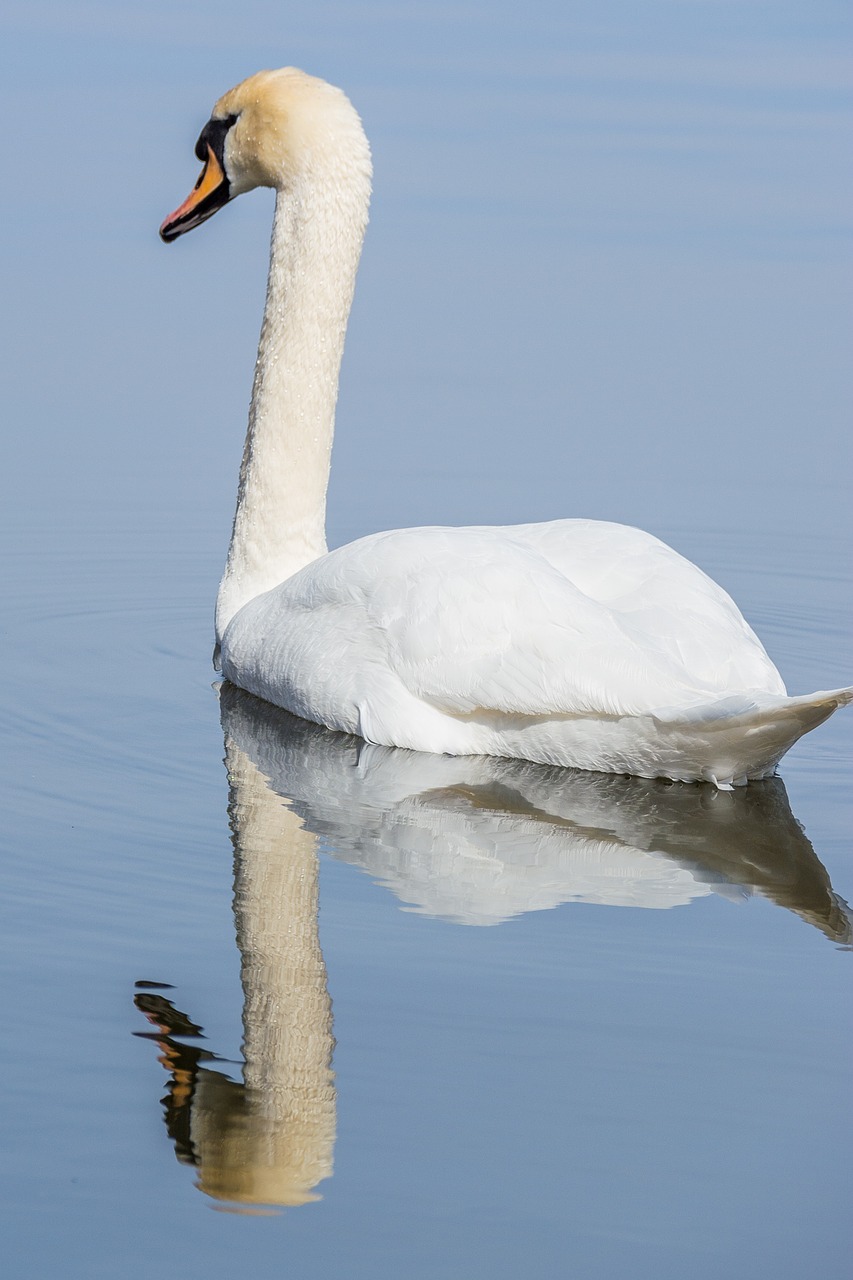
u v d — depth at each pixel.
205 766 14.47
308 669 15.54
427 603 14.60
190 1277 8.07
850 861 12.73
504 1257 8.21
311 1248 8.27
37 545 21.62
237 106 18.34
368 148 17.91
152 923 11.47
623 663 13.63
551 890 12.12
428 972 10.88
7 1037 10.02
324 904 11.80
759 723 13.11
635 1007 10.49
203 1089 9.52
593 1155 8.99
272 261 18.08
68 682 16.81
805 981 10.87
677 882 12.31
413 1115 9.33
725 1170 8.91
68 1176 8.78
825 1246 8.30
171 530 22.44
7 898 11.78
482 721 14.53
